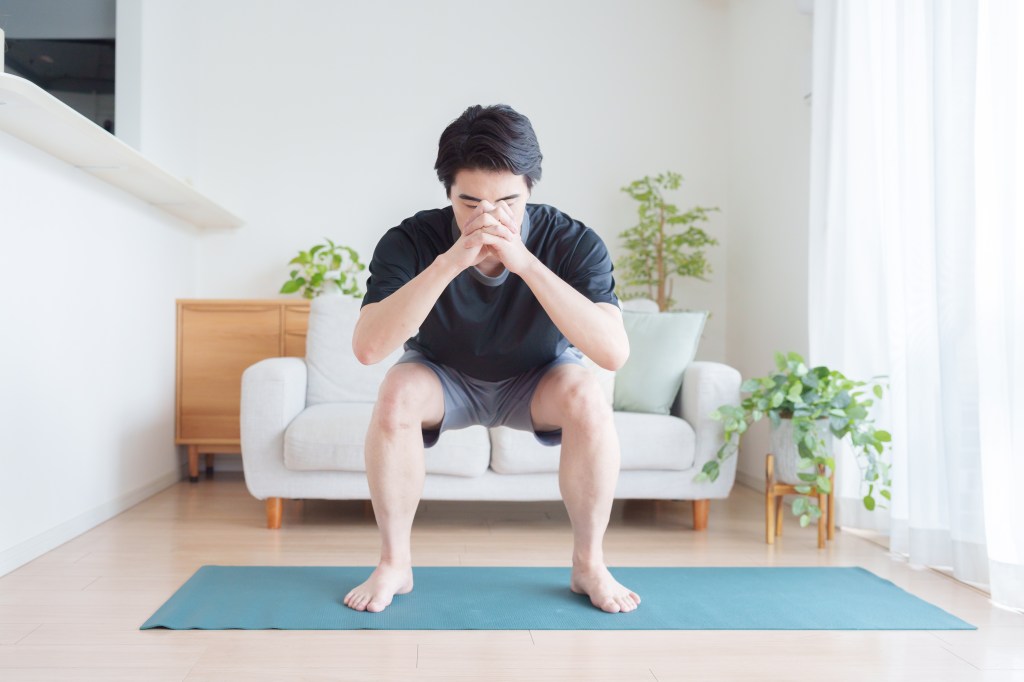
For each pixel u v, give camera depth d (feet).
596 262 5.44
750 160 12.01
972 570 6.35
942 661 4.76
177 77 11.55
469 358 5.63
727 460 8.48
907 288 7.18
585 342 5.01
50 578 6.29
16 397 6.75
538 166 4.87
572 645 4.93
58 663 4.50
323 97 12.61
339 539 7.80
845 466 8.46
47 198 7.39
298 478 8.21
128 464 9.41
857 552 7.63
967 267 6.36
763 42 11.56
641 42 13.00
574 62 12.91
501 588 6.08
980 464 6.32
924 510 6.90
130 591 5.93
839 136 8.72
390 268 5.38
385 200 12.66
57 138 6.93
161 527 8.27
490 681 4.35
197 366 11.21
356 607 5.51
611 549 7.64
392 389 5.50
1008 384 5.83
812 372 8.04
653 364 9.04
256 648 4.78
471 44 12.78
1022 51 5.78
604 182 12.90
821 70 9.03
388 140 12.67
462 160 4.67
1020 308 5.77
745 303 12.17
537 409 5.84
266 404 8.20
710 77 13.07
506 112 4.76
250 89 12.54
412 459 5.57
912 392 7.04
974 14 6.26
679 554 7.46
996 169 5.99
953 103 6.43
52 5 10.60
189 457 11.52
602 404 5.57
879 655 4.85
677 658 4.74
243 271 12.48
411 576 5.91
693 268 12.10
